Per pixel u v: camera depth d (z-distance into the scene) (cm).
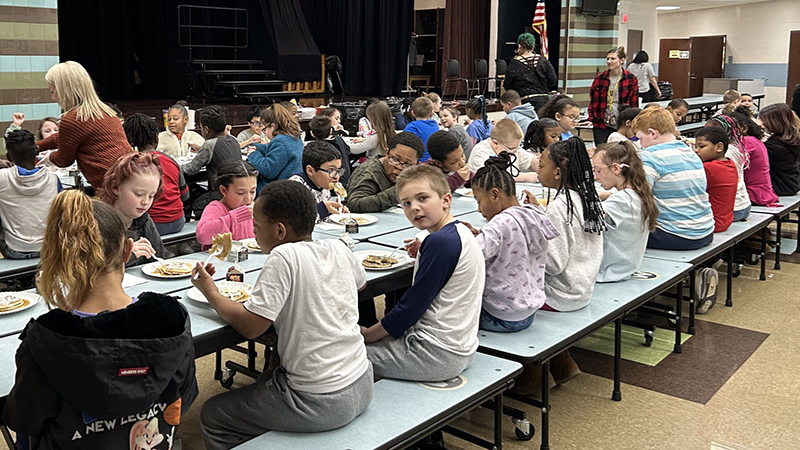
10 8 643
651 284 368
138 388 173
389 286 298
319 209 390
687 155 438
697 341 427
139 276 292
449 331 253
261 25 1489
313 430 220
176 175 427
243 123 1039
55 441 175
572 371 351
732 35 1975
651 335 417
